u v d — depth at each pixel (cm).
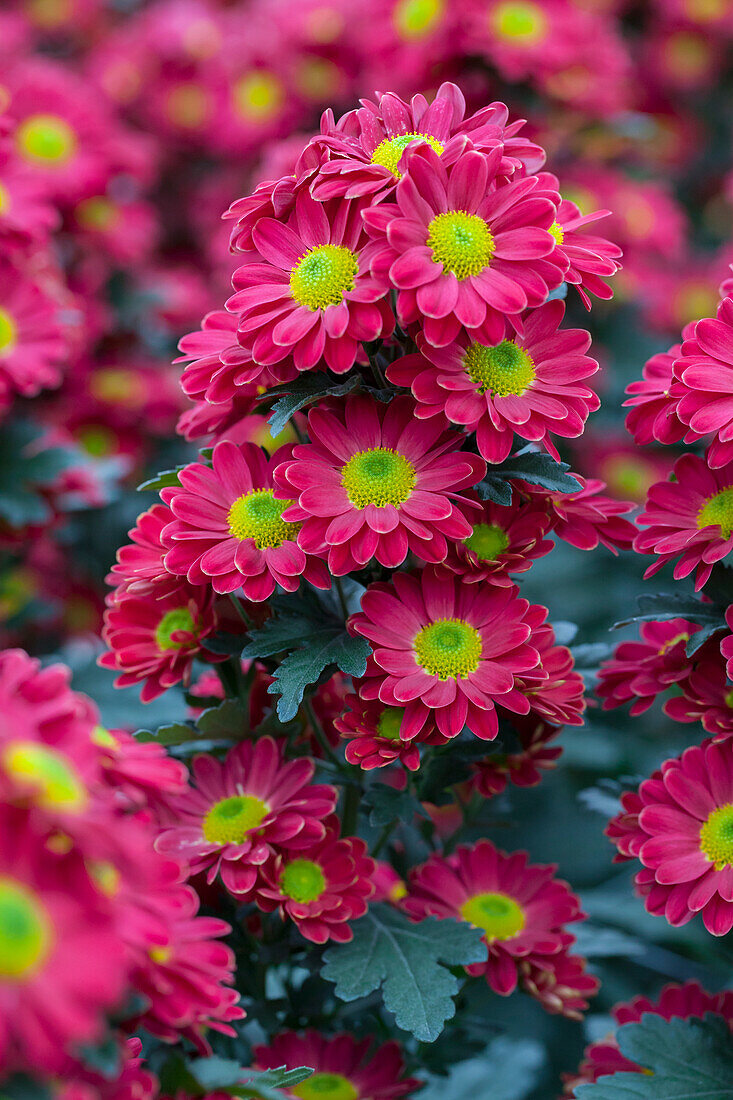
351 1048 77
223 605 74
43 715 61
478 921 77
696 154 162
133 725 91
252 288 70
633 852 73
